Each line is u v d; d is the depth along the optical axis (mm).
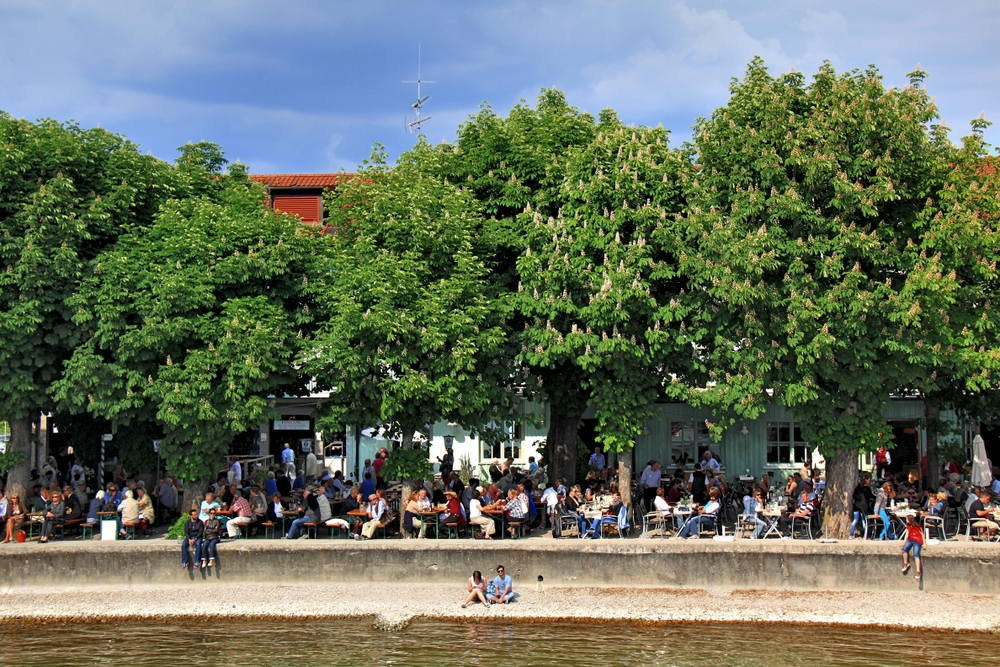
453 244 23391
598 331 23219
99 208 22953
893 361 21547
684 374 24062
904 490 25141
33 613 18750
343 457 34875
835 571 20203
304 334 24469
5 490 24672
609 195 22953
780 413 32656
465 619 18609
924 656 16453
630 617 18453
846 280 20906
